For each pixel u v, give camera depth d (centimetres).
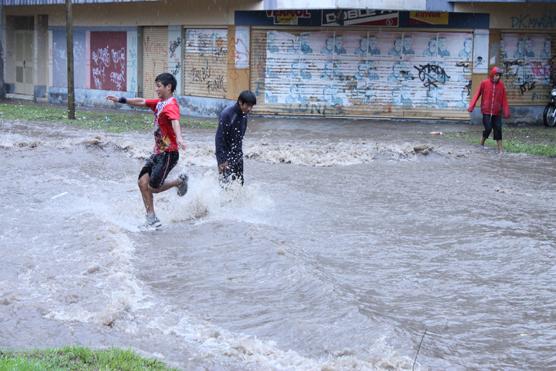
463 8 3372
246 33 3472
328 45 3466
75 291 983
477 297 1016
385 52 3459
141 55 4088
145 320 897
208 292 1006
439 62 3462
